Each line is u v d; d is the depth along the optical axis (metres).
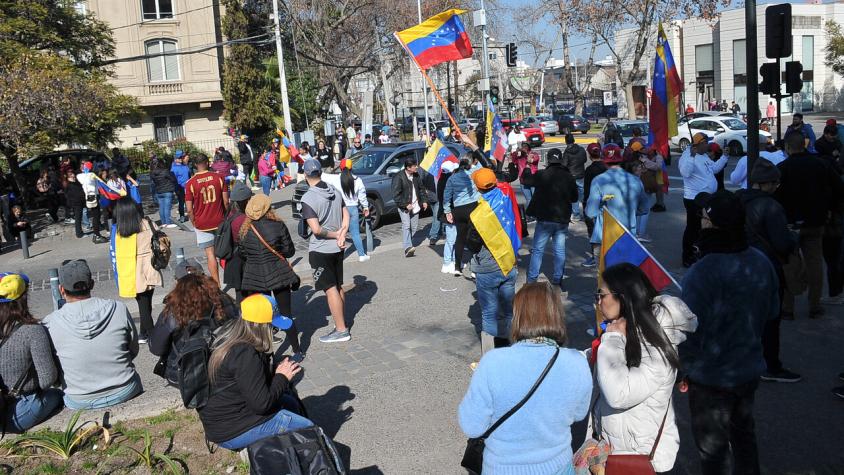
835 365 6.18
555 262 9.04
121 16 35.06
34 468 4.97
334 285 7.55
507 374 2.96
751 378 3.73
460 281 10.02
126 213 7.53
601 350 3.28
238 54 35.88
